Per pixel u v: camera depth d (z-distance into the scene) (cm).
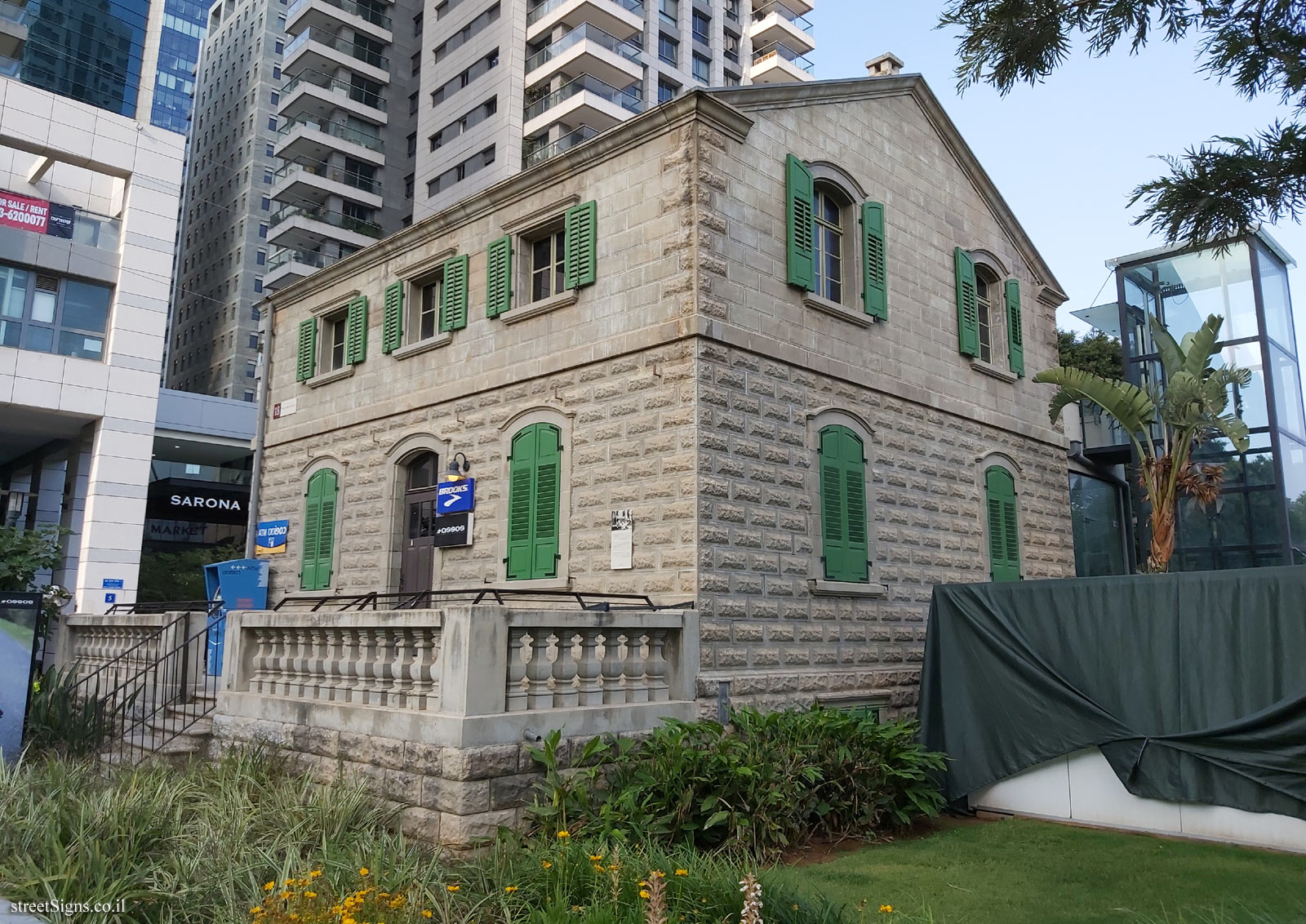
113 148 2616
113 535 2545
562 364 1295
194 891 607
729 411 1163
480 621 796
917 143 1577
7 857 660
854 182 1423
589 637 923
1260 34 523
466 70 5412
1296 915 655
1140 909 673
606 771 863
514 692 830
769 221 1268
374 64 6044
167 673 1170
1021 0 582
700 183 1173
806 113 1360
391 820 793
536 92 5162
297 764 933
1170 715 936
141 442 2617
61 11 3344
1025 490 1678
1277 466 1820
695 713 1007
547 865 630
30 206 2506
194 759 998
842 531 1291
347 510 1620
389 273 1641
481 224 1479
